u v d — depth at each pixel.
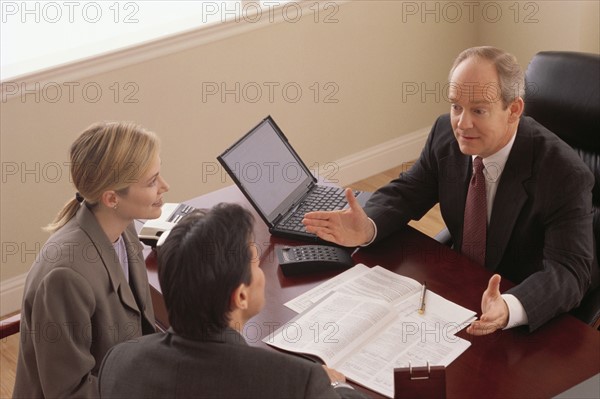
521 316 2.00
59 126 3.41
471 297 2.15
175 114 3.71
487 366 1.89
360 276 2.24
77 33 3.49
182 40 3.59
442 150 2.53
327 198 2.60
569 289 2.10
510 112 2.26
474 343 1.96
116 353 1.56
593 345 1.95
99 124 2.01
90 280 1.96
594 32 4.09
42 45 3.44
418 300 2.13
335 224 2.36
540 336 1.99
